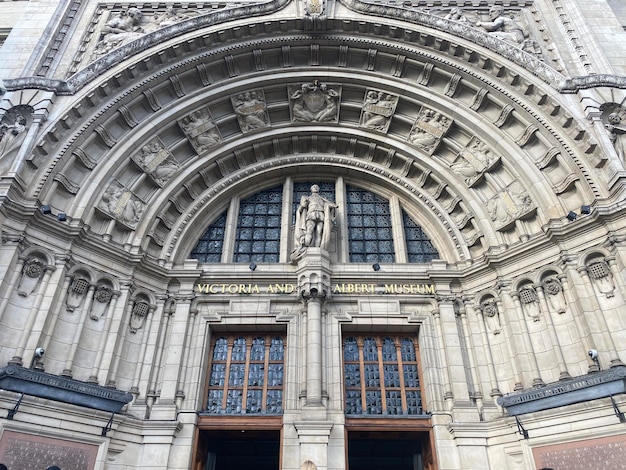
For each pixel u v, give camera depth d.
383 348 14.59
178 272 14.72
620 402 10.39
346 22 16.08
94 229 13.77
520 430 11.59
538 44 15.82
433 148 16.39
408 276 15.00
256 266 15.31
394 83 16.58
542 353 12.45
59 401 10.87
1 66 14.88
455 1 17.11
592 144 12.86
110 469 11.39
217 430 13.02
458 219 16.05
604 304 11.72
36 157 12.73
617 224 11.98
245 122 17.03
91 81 14.24
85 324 12.48
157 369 13.36
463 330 14.20
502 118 15.00
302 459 11.87
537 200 13.92
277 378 14.02
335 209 16.53
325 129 17.42
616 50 15.34
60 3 16.42
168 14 16.75
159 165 15.62
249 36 16.19
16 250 11.66
